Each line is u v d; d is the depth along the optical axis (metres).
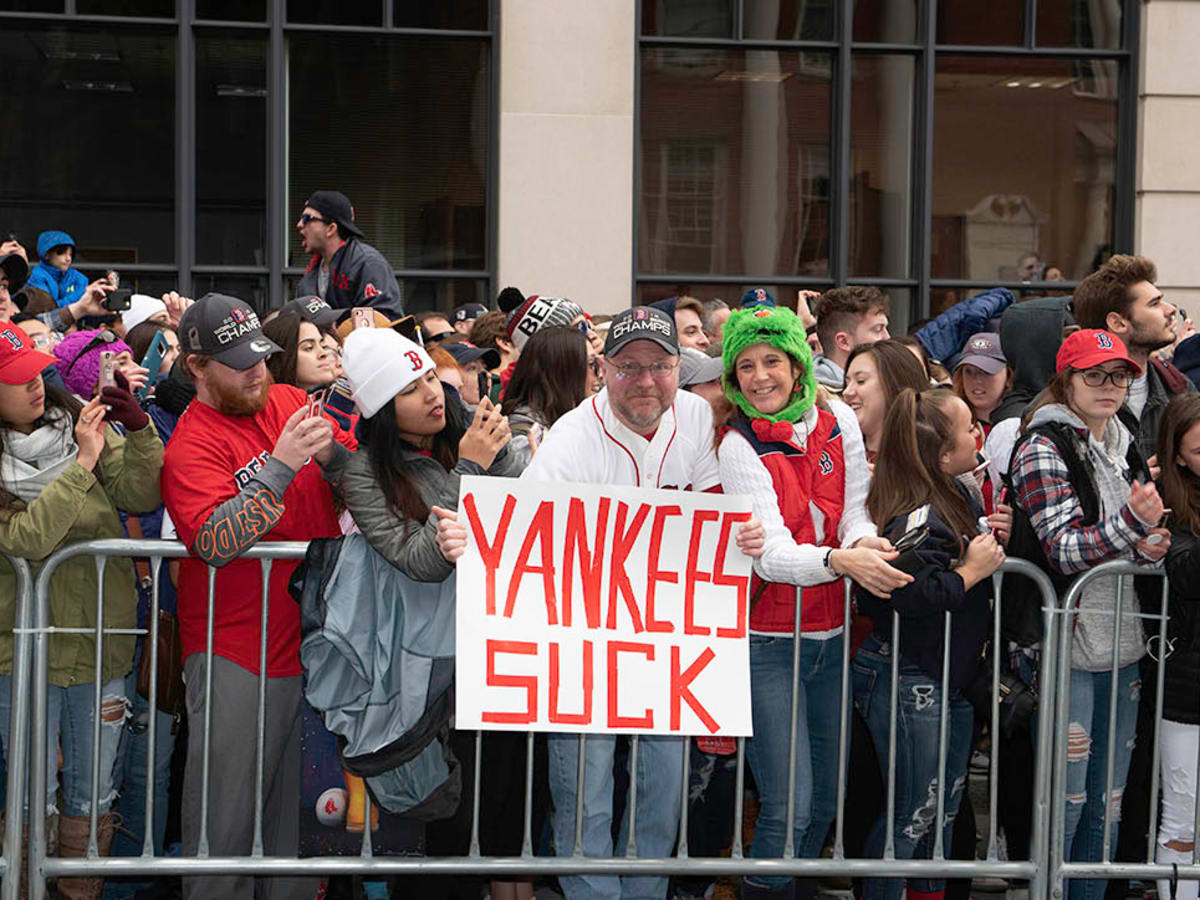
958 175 10.85
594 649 3.98
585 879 4.14
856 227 10.81
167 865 4.00
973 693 4.30
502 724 3.90
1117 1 10.87
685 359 4.79
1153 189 10.80
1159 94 10.77
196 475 3.94
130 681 4.55
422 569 3.81
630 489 4.03
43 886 3.99
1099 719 4.46
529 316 5.84
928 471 4.15
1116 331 5.04
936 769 4.29
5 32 9.98
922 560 3.99
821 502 4.18
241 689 4.08
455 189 10.41
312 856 4.12
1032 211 10.91
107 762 4.30
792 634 4.19
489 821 4.49
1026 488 4.30
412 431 3.93
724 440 4.14
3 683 4.18
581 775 4.02
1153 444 5.00
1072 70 10.89
